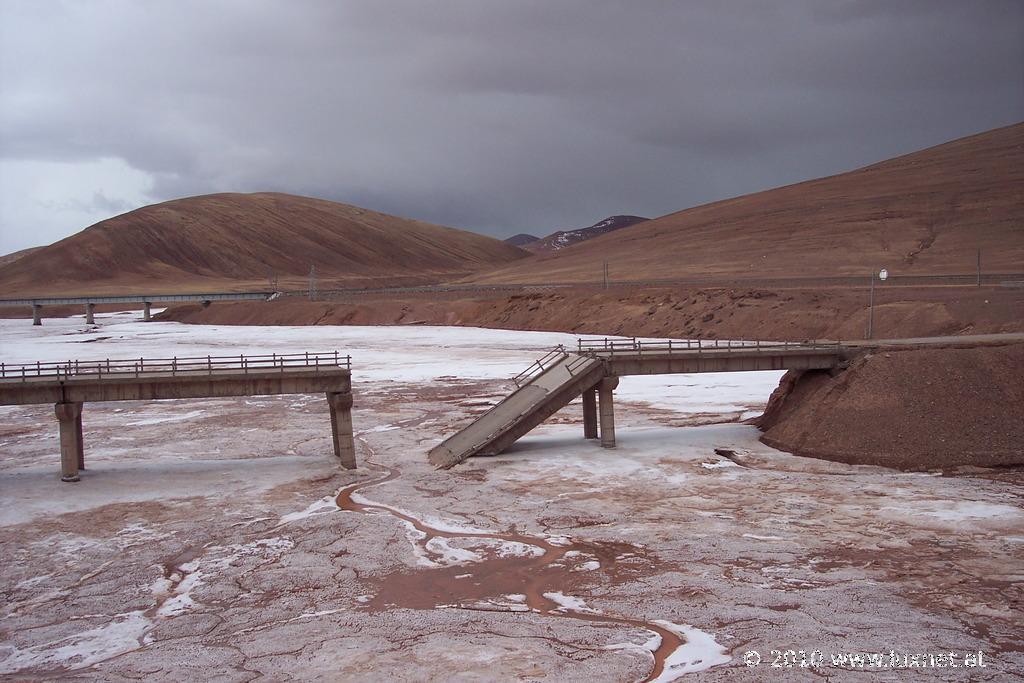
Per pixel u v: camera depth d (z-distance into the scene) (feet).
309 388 176.65
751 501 144.25
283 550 125.08
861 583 107.24
